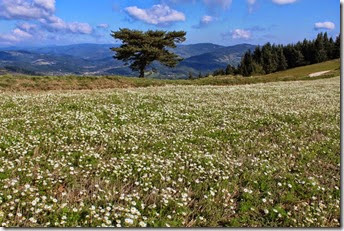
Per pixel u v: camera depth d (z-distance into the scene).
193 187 8.84
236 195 8.57
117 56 73.25
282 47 158.12
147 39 71.00
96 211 6.96
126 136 13.14
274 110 21.86
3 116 15.72
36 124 14.27
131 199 7.53
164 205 7.56
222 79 54.25
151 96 25.39
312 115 20.77
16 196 7.37
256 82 55.16
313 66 128.75
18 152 10.13
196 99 25.47
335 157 12.19
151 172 9.42
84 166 9.70
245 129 16.27
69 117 15.70
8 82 32.94
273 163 11.27
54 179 8.63
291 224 7.30
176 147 12.12
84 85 37.75
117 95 24.88
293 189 9.04
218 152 12.10
